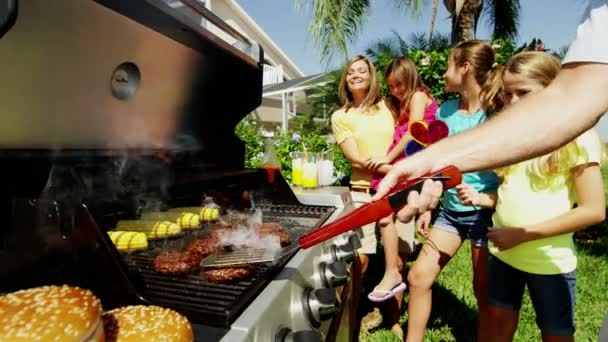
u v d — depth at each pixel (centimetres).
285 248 130
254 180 227
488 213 256
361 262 304
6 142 121
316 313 120
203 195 207
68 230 96
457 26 662
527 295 367
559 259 188
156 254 150
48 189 120
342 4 657
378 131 321
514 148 95
